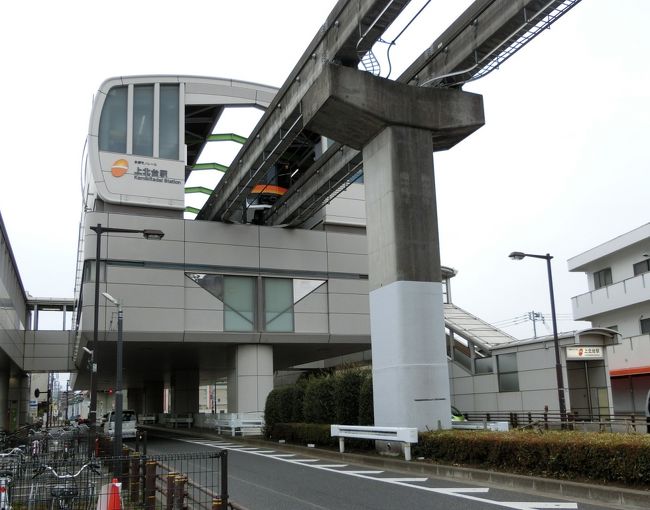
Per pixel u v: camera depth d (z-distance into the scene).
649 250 36.16
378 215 19.14
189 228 31.06
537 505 10.06
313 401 22.61
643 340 34.16
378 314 18.64
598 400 27.92
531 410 29.44
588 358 27.58
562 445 11.62
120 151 31.31
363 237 35.19
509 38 17.75
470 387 34.28
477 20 18.55
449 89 19.92
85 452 18.95
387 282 18.33
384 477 14.09
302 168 39.81
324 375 24.19
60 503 9.87
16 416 59.75
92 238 29.09
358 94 18.36
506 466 13.05
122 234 29.59
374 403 18.42
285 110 22.95
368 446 18.62
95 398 21.62
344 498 11.38
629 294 36.09
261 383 31.89
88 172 32.47
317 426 21.09
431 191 18.95
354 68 19.42
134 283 29.41
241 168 28.25
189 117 37.50
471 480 13.16
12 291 42.06
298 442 23.00
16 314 45.50
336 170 26.73
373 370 18.66
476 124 19.80
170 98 33.19
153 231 22.03
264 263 32.41
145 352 35.75
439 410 17.39
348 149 25.62
